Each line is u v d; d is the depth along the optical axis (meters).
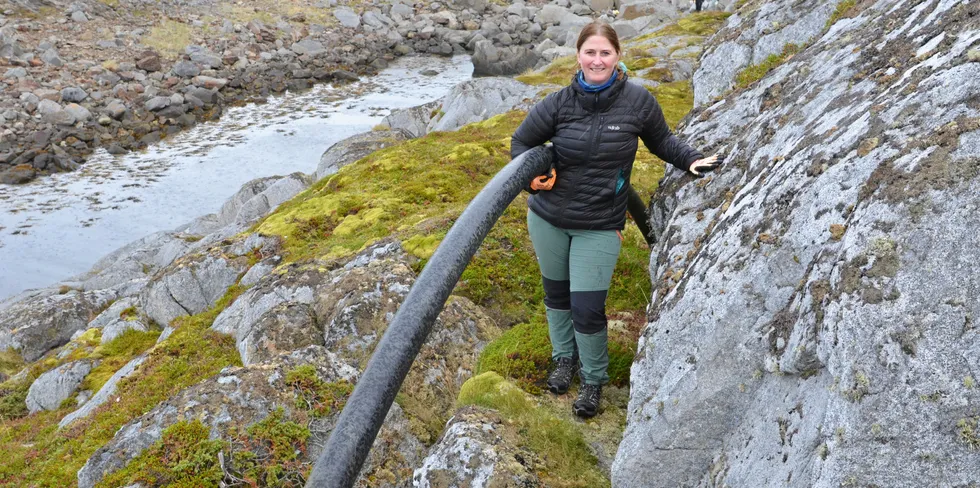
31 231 20.02
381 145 16.45
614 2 46.25
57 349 11.67
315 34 40.66
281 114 30.27
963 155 2.43
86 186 23.12
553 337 4.44
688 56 17.52
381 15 44.03
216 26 39.25
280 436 4.35
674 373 3.27
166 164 24.89
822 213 2.94
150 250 16.67
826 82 3.95
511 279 6.60
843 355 2.39
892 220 2.45
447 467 3.68
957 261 2.29
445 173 11.00
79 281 17.00
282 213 11.20
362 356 5.86
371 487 4.27
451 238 2.84
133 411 6.92
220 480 4.13
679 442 3.17
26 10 35.72
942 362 2.21
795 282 2.95
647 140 4.07
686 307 3.35
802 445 2.55
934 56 3.06
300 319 6.47
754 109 4.76
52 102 27.52
